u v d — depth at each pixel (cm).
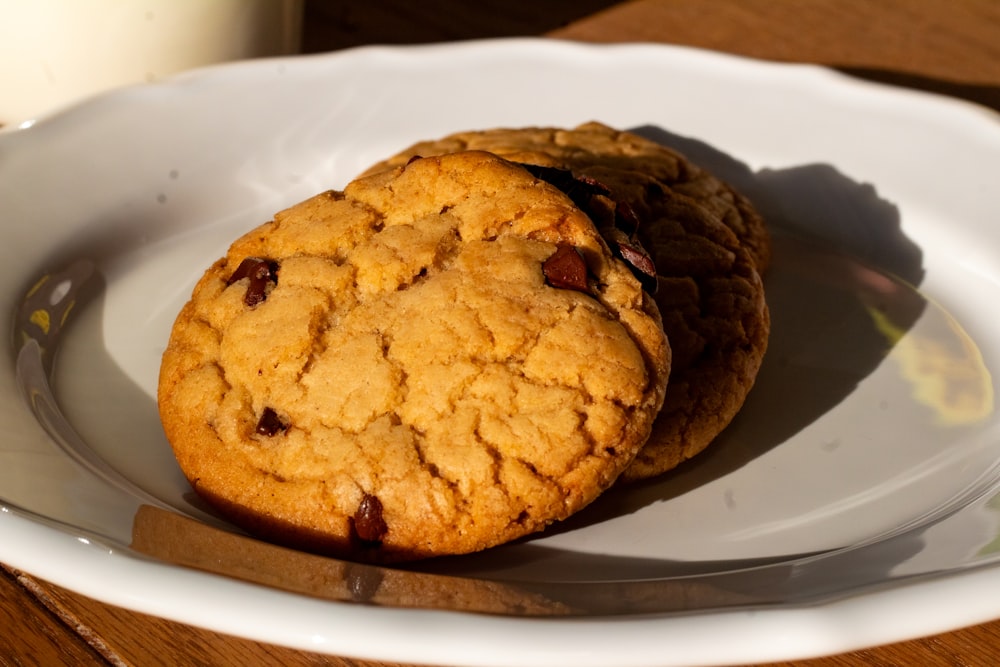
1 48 46
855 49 52
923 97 45
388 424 36
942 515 37
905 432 39
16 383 39
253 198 45
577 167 43
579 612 33
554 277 36
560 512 35
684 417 39
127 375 41
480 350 36
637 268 37
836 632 32
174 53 47
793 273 44
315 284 37
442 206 38
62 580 32
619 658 32
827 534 37
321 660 34
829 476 38
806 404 40
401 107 46
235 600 32
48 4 45
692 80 46
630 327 36
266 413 36
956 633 34
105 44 46
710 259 41
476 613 32
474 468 35
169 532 34
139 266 44
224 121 45
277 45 49
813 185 45
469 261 37
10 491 34
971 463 39
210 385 37
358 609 32
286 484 36
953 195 44
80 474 36
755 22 54
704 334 40
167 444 39
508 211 37
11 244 42
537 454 35
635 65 47
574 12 55
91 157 44
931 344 42
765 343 40
